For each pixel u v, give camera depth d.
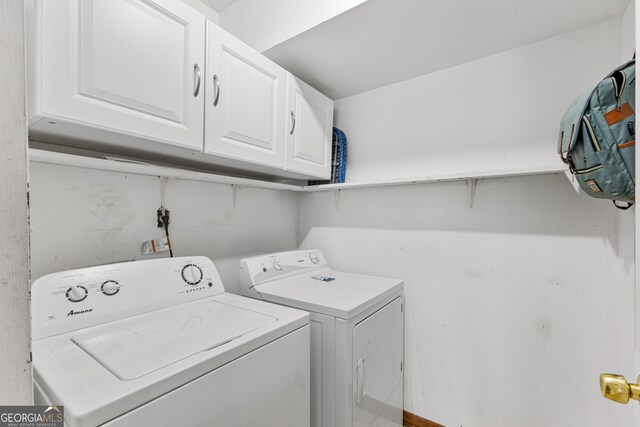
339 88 2.02
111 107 0.92
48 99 0.80
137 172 1.36
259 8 1.61
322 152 1.91
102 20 0.90
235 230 1.94
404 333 1.86
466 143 1.68
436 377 1.75
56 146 1.11
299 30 1.43
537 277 1.48
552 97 1.44
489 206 1.61
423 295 1.81
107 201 1.34
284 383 1.04
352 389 1.26
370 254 2.03
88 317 1.00
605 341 1.31
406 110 1.90
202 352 0.83
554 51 1.44
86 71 0.87
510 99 1.55
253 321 1.07
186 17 1.12
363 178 2.08
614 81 0.89
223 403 0.83
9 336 0.34
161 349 0.84
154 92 1.03
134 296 1.13
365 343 1.36
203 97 1.18
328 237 2.25
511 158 1.54
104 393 0.63
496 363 1.58
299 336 1.11
